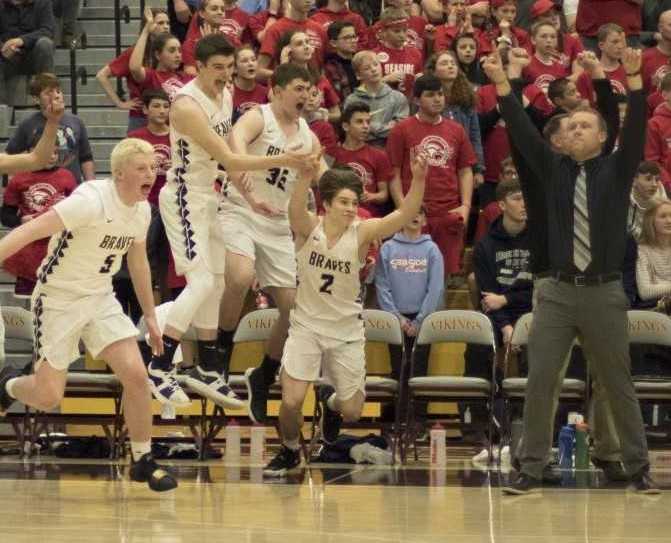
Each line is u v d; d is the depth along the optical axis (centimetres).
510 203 1550
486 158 1797
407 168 1675
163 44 1805
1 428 1638
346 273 1215
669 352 1492
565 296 1113
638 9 2048
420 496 1095
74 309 1050
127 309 1570
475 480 1233
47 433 1533
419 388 1428
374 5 2202
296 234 1212
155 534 854
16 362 1650
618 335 1112
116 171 1023
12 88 1994
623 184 1114
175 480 1101
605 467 1221
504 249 1566
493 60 1126
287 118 1240
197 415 1575
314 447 1485
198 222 1186
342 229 1206
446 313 1477
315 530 879
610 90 1218
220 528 886
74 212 1008
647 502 1058
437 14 2070
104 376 1435
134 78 1816
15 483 1173
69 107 2039
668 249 1540
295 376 1234
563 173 1120
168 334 1180
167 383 1187
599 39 1883
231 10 2002
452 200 1672
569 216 1113
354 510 992
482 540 838
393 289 1573
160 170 1616
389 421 1554
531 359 1121
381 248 1582
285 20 1864
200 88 1176
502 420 1439
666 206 1528
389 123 1759
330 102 1794
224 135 1196
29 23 1989
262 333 1488
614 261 1113
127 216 1034
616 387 1124
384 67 1884
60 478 1218
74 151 1648
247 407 1314
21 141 1617
